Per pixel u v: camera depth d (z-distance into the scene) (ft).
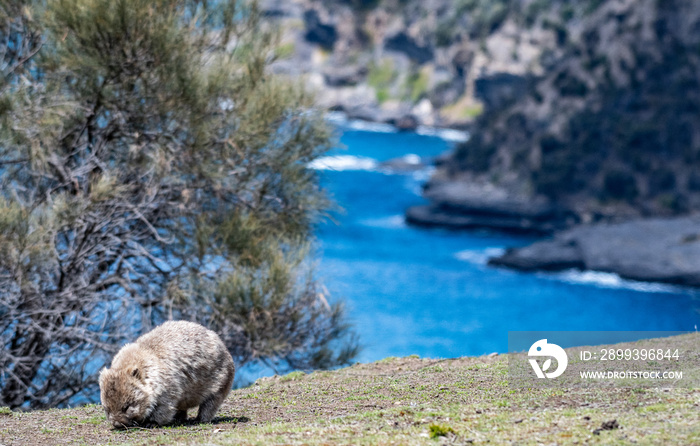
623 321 147.64
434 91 456.45
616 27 291.58
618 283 179.42
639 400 22.30
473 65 436.35
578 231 211.00
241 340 42.73
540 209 236.22
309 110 46.39
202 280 42.22
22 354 40.78
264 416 24.31
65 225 38.60
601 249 194.49
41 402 40.32
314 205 46.93
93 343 40.91
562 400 23.17
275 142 45.88
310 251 45.85
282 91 44.93
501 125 288.71
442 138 417.28
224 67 43.50
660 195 238.07
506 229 235.20
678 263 182.60
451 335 132.26
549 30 403.95
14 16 41.52
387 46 483.51
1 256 35.63
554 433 18.67
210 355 22.82
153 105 42.19
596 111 268.21
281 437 19.72
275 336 41.91
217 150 44.42
